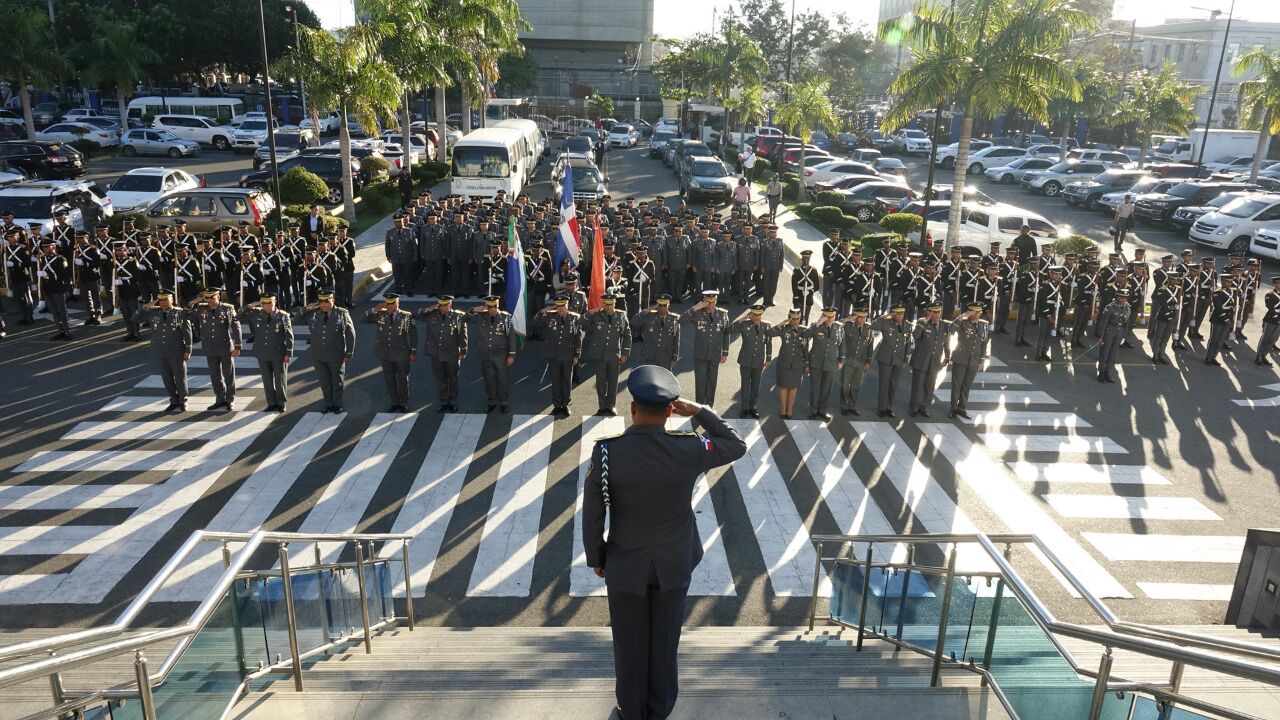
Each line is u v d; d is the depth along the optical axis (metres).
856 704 4.57
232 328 12.34
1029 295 17.22
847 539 6.97
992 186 42.44
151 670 4.57
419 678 5.43
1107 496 10.75
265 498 9.96
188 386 13.54
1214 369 16.17
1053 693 3.99
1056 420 13.34
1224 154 46.72
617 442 3.16
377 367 14.72
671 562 3.22
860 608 7.16
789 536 9.55
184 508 9.66
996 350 17.06
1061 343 17.67
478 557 8.91
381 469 10.81
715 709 4.45
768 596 8.40
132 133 43.53
